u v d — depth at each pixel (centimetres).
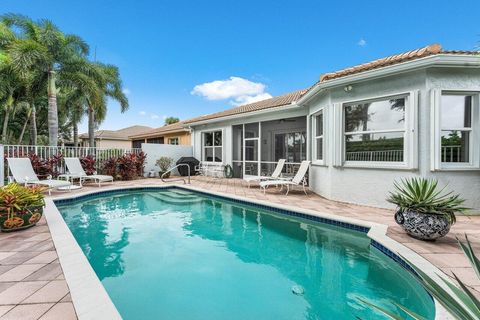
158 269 396
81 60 1354
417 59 571
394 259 368
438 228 388
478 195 604
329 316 281
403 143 644
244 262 421
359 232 516
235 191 935
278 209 682
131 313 288
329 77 729
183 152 1600
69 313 221
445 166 607
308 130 962
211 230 587
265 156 1443
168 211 762
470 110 620
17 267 308
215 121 1419
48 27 1290
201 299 316
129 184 1113
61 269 302
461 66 582
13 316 217
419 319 163
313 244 496
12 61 1157
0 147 827
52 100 1299
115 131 3234
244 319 277
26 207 454
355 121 732
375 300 310
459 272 300
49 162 1051
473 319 148
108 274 379
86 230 584
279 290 336
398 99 655
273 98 1538
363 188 693
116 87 1798
